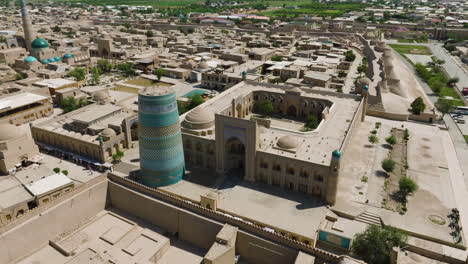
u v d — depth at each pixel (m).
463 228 69.88
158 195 70.31
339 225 70.31
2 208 71.31
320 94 121.75
